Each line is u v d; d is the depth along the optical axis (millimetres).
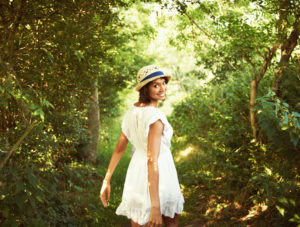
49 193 3230
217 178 4871
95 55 4148
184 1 4633
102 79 7812
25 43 2992
